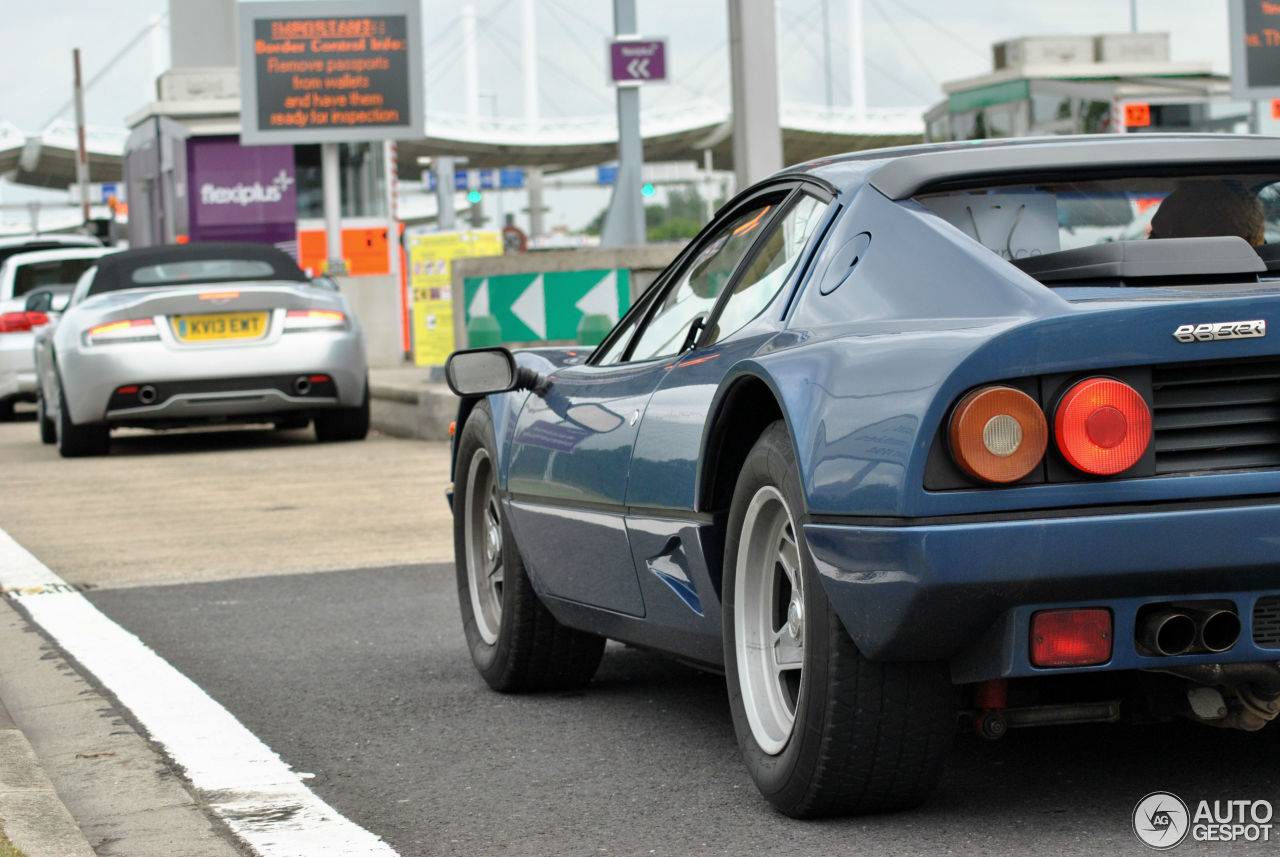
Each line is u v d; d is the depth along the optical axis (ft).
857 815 12.84
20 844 12.28
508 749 15.96
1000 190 13.76
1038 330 10.91
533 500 17.65
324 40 108.37
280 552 30.53
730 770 14.69
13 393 72.43
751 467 12.94
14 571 28.81
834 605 11.68
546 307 57.82
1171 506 10.93
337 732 16.87
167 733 16.87
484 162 387.96
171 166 106.32
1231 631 11.25
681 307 16.16
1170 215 14.05
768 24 48.85
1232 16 107.04
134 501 39.52
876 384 11.42
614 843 12.62
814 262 13.69
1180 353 10.98
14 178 371.15
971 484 10.93
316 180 142.41
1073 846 11.85
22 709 18.20
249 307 48.73
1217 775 13.57
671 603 14.80
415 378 71.20
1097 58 112.88
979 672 11.39
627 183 66.23
